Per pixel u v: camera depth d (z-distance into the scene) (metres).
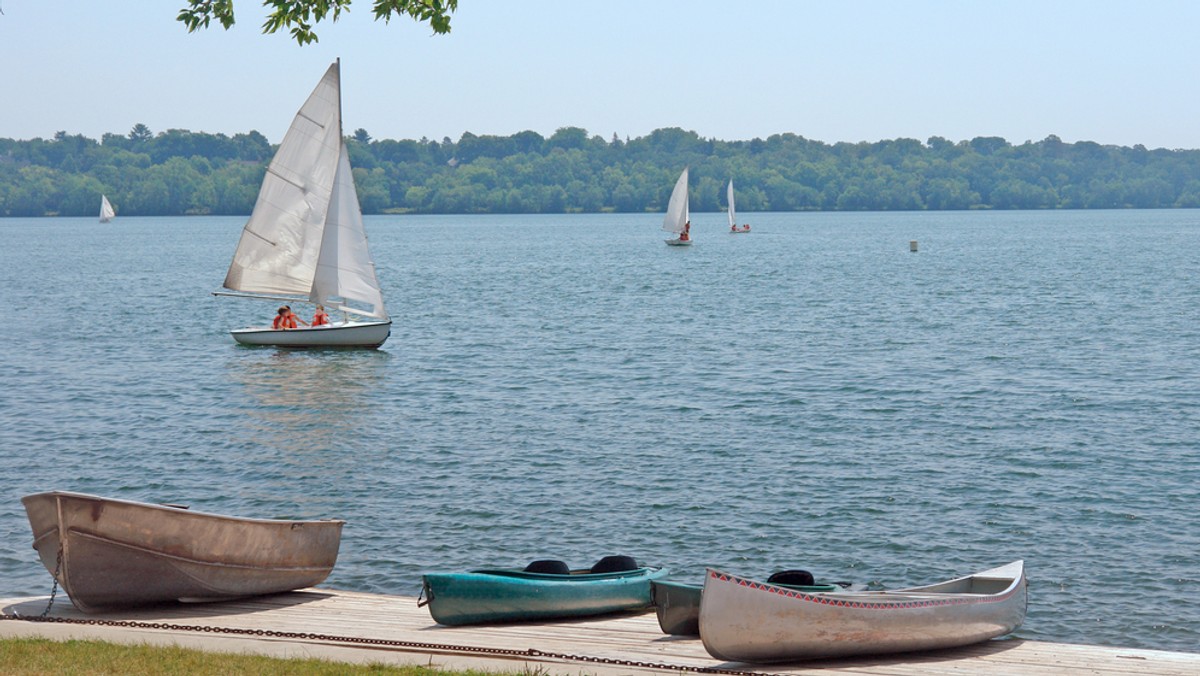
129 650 15.00
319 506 28.86
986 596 17.11
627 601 18.61
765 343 59.16
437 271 125.69
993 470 31.50
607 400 42.97
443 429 38.00
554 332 65.38
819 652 15.92
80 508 17.50
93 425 38.97
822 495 29.23
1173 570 23.45
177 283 108.19
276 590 19.58
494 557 24.88
